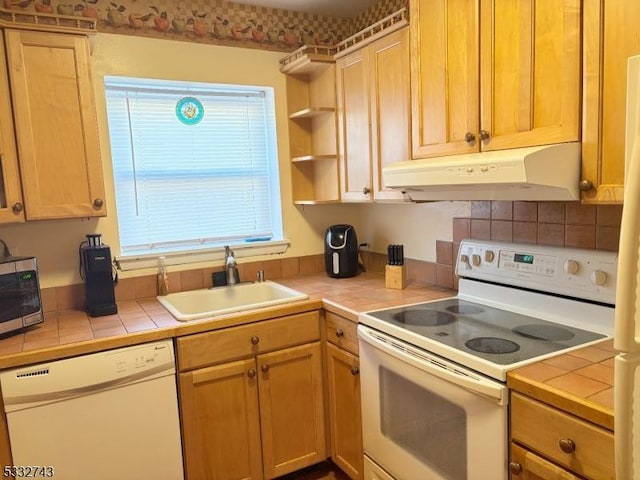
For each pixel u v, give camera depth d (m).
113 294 2.11
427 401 1.55
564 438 1.14
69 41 1.91
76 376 1.68
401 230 2.61
